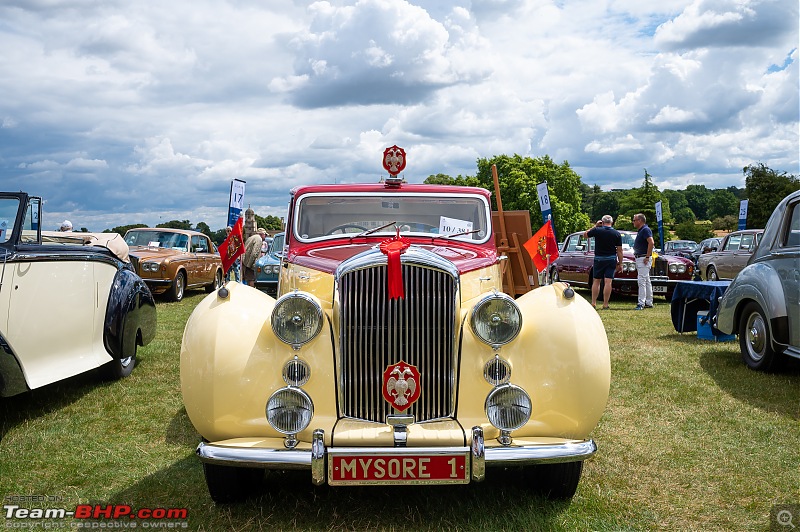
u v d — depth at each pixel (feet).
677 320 28.58
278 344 11.03
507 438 10.36
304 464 9.93
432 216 15.74
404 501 11.69
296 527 10.70
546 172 182.60
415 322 10.80
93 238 26.63
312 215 15.66
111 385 20.31
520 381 10.87
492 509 11.25
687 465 13.34
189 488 12.37
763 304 20.21
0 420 16.67
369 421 10.76
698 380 20.17
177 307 41.04
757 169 183.42
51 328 17.29
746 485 12.32
